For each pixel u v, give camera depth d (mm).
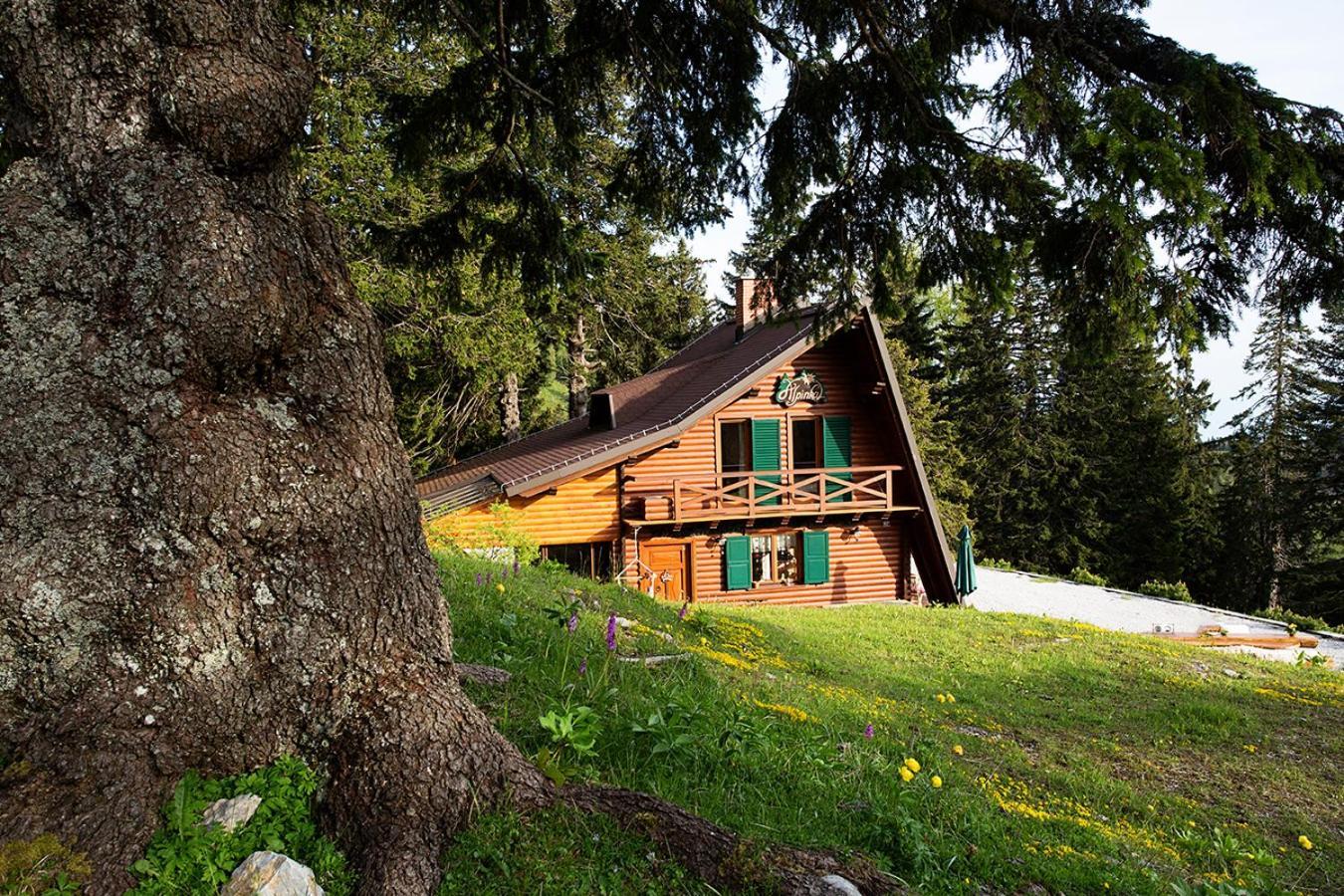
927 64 5508
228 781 3025
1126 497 37406
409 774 3146
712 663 7766
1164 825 6676
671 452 19469
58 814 2684
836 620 15359
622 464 18953
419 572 3596
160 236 3018
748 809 4000
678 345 33938
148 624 2920
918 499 20125
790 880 3045
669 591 19453
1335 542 34938
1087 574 28219
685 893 2984
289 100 3365
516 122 6742
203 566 2998
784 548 20641
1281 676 13453
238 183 3250
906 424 19766
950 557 19891
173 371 2996
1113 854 5145
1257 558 37062
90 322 2990
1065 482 37469
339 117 17094
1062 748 8625
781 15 5988
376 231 7043
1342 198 4508
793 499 19766
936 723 8484
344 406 3389
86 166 3068
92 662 2889
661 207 7270
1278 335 34906
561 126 6828
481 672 4840
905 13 5570
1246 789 7945
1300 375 34250
